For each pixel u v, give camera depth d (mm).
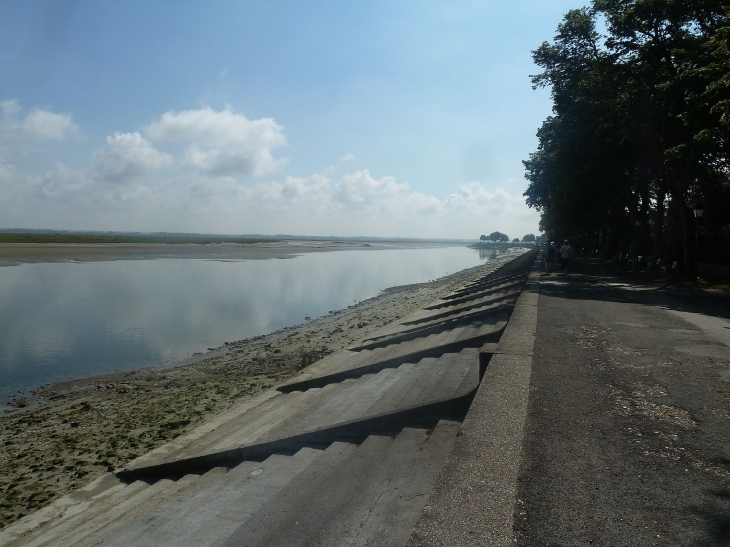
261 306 31016
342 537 4445
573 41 32750
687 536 3543
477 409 5578
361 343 17906
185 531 5723
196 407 12555
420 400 8758
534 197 54594
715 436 5359
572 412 6043
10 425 11547
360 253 118875
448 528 3424
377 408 9094
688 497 4098
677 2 25406
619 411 6094
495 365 7391
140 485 8312
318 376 13547
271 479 6879
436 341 14781
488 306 19766
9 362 17125
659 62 27031
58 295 32344
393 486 5418
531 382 7215
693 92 24000
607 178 33969
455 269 72312
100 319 24891
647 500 4047
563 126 33656
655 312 14492
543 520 3740
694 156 21781
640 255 42875
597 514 3830
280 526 4793
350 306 32438
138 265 58500
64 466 9383
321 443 7875
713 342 10094
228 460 8297
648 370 7914
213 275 48719
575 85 32469
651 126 26969
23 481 8844
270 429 9531
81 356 18031
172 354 18609
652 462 4742
